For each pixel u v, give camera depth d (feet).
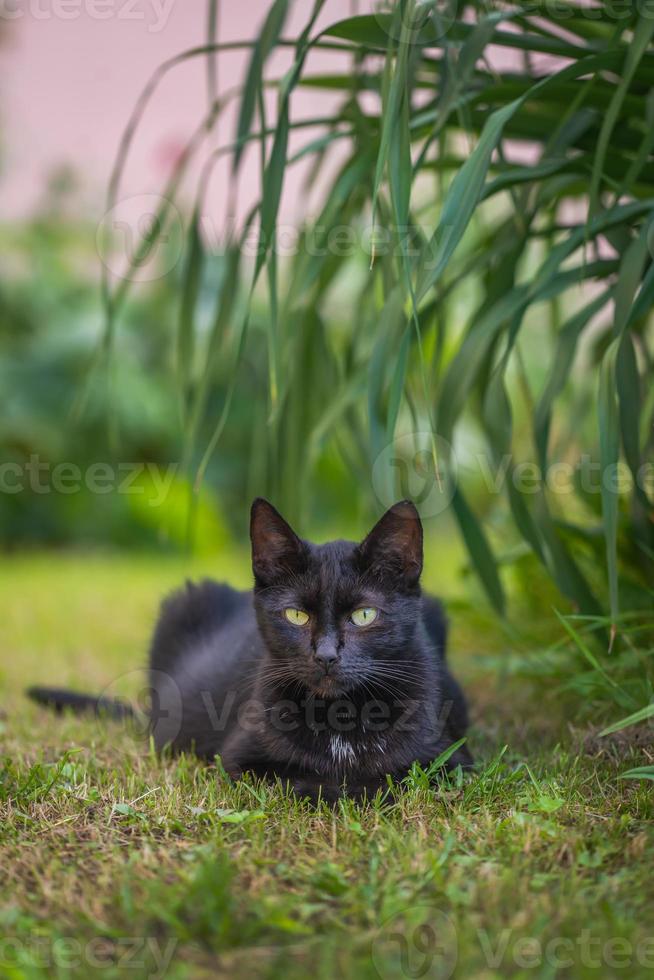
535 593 4.75
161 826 3.73
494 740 4.23
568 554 4.21
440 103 4.18
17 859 3.59
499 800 3.81
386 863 3.56
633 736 4.07
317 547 4.07
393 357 4.21
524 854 3.59
